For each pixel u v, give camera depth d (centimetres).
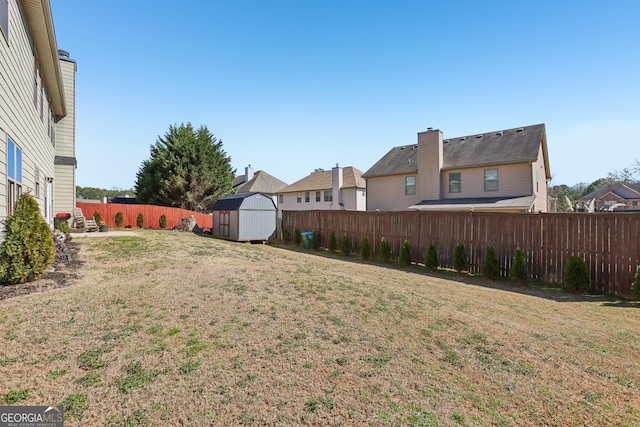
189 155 2477
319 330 394
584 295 703
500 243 884
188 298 490
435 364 327
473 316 488
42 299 445
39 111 882
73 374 275
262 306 470
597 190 4422
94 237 1141
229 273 668
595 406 268
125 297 480
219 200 1880
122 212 1992
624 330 469
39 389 252
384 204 2056
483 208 1505
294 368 304
